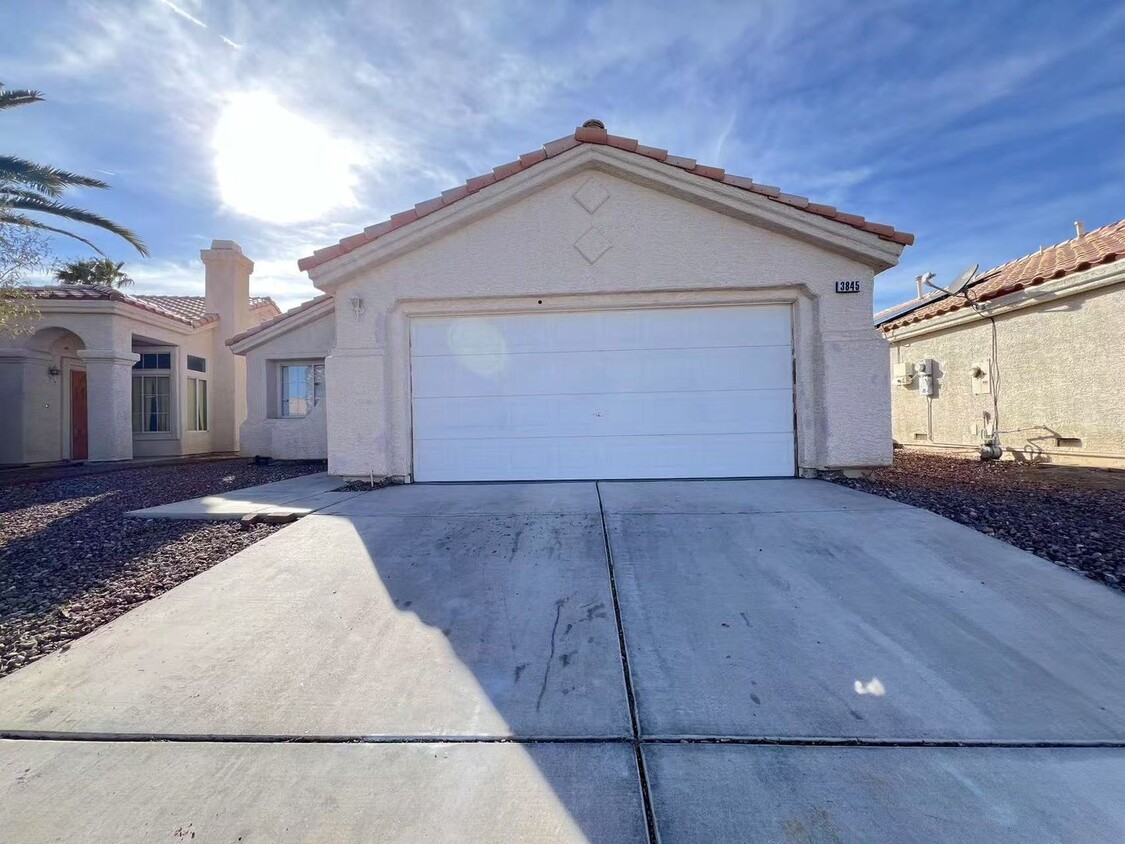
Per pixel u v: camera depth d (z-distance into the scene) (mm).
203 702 3326
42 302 14914
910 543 5387
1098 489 7695
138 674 3607
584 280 8586
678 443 8766
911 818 2449
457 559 5281
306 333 14266
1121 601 4211
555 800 2580
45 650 3939
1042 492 7484
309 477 10477
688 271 8492
